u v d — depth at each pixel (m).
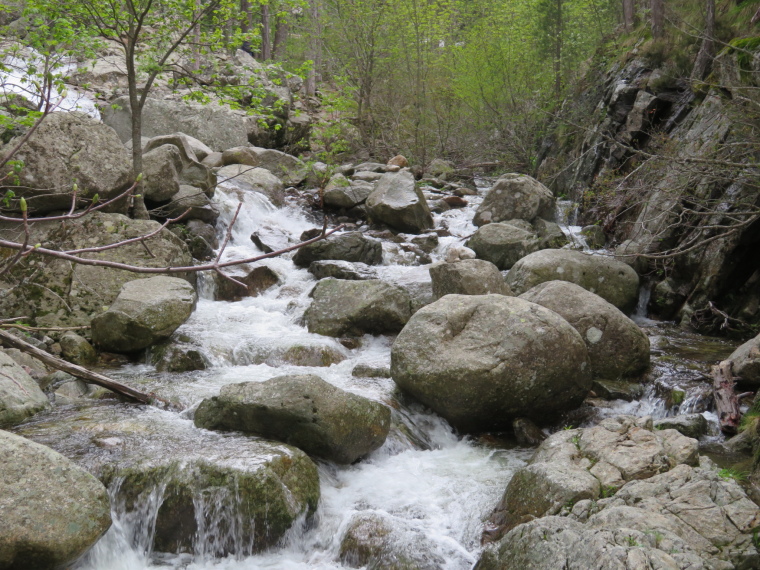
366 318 7.79
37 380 6.34
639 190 8.66
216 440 5.11
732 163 7.59
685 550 3.50
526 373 5.80
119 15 9.17
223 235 10.92
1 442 3.92
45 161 8.15
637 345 6.84
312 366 7.14
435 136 18.19
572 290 7.18
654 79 11.90
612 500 4.14
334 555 4.47
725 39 10.88
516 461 5.52
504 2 17.66
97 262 2.54
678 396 6.29
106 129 8.76
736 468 4.71
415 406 6.23
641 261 9.27
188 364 6.92
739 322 8.07
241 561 4.41
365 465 5.39
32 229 8.12
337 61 20.06
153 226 8.58
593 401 6.44
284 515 4.46
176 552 4.46
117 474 4.55
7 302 7.61
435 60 18.42
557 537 3.71
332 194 12.67
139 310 7.04
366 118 18.84
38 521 3.72
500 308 6.18
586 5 16.38
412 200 11.71
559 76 15.88
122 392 5.94
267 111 10.41
